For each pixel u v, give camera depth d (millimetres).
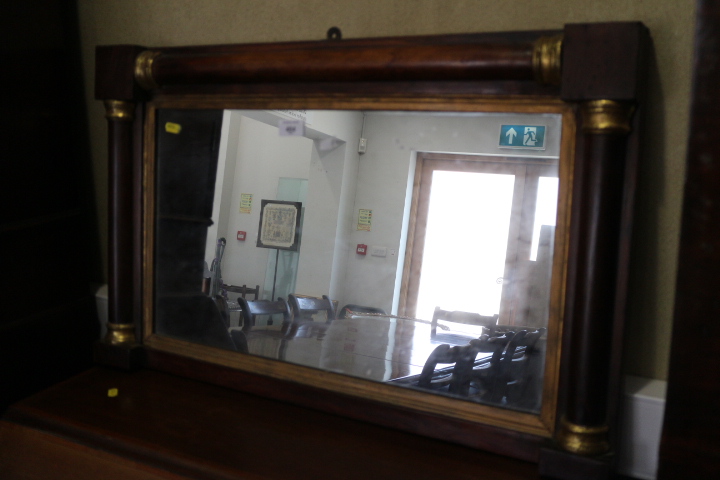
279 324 1249
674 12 1029
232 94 1247
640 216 1076
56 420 1123
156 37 1489
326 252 1211
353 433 1113
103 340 1407
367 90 1123
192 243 1331
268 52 1163
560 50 929
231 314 1300
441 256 1111
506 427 1036
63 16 1456
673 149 1049
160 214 1354
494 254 1062
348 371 1181
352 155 1177
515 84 1012
